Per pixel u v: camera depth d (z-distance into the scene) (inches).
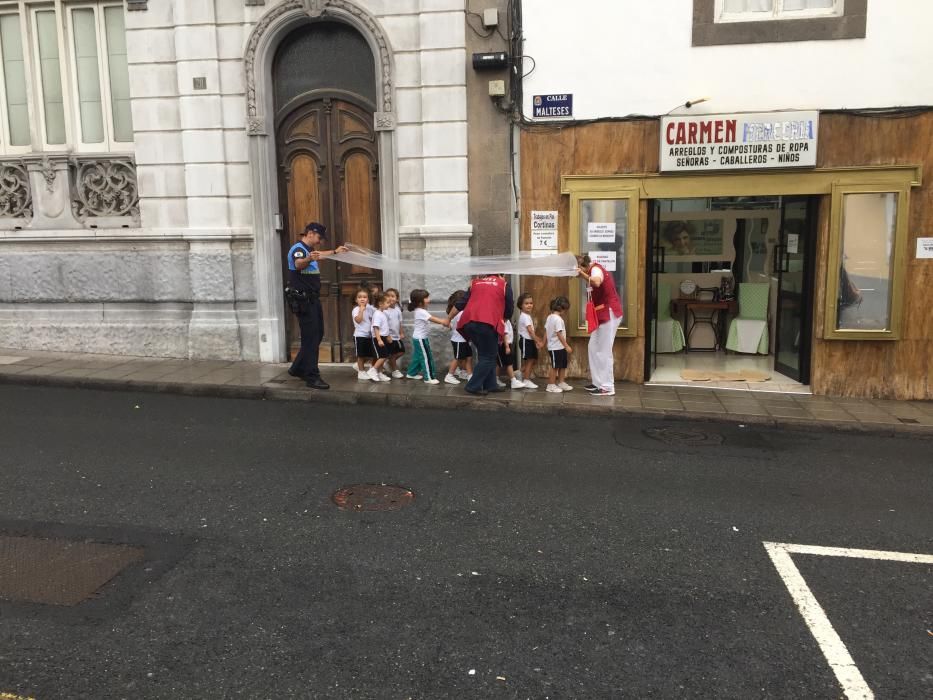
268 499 196.2
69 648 125.6
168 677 118.0
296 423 277.3
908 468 236.7
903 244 320.8
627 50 333.4
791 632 134.3
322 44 367.2
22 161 386.3
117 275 386.3
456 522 183.2
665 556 165.9
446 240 357.1
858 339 328.2
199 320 378.9
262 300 374.0
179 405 304.3
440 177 354.9
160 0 364.8
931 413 302.4
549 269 329.1
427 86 350.6
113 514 184.5
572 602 144.3
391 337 340.8
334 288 380.5
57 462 224.2
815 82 322.3
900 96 316.8
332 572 155.3
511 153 348.5
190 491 201.3
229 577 152.2
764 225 419.8
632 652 127.3
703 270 429.1
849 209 323.0
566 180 342.0
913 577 157.2
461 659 124.4
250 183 370.3
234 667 121.1
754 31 323.6
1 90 392.8
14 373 339.9
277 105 374.0
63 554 161.6
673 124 328.5
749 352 422.9
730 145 326.0
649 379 357.4
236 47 362.0
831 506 199.5
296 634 131.3
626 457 241.8
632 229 339.6
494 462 232.8
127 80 383.2
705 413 295.6
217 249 373.7
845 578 156.5
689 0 326.3
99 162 384.8
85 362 370.6
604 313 317.7
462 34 345.4
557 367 326.3
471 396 312.8
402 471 221.6
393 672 120.5
